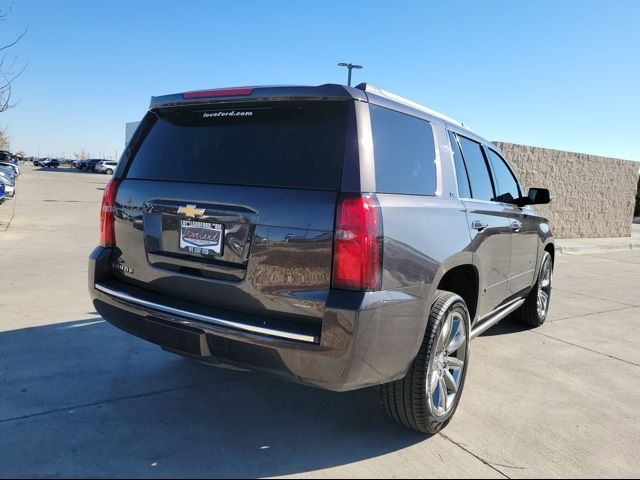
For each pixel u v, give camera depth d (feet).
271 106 9.97
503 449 10.61
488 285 13.61
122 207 11.14
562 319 22.11
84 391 12.17
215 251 9.57
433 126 11.89
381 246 8.77
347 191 8.75
